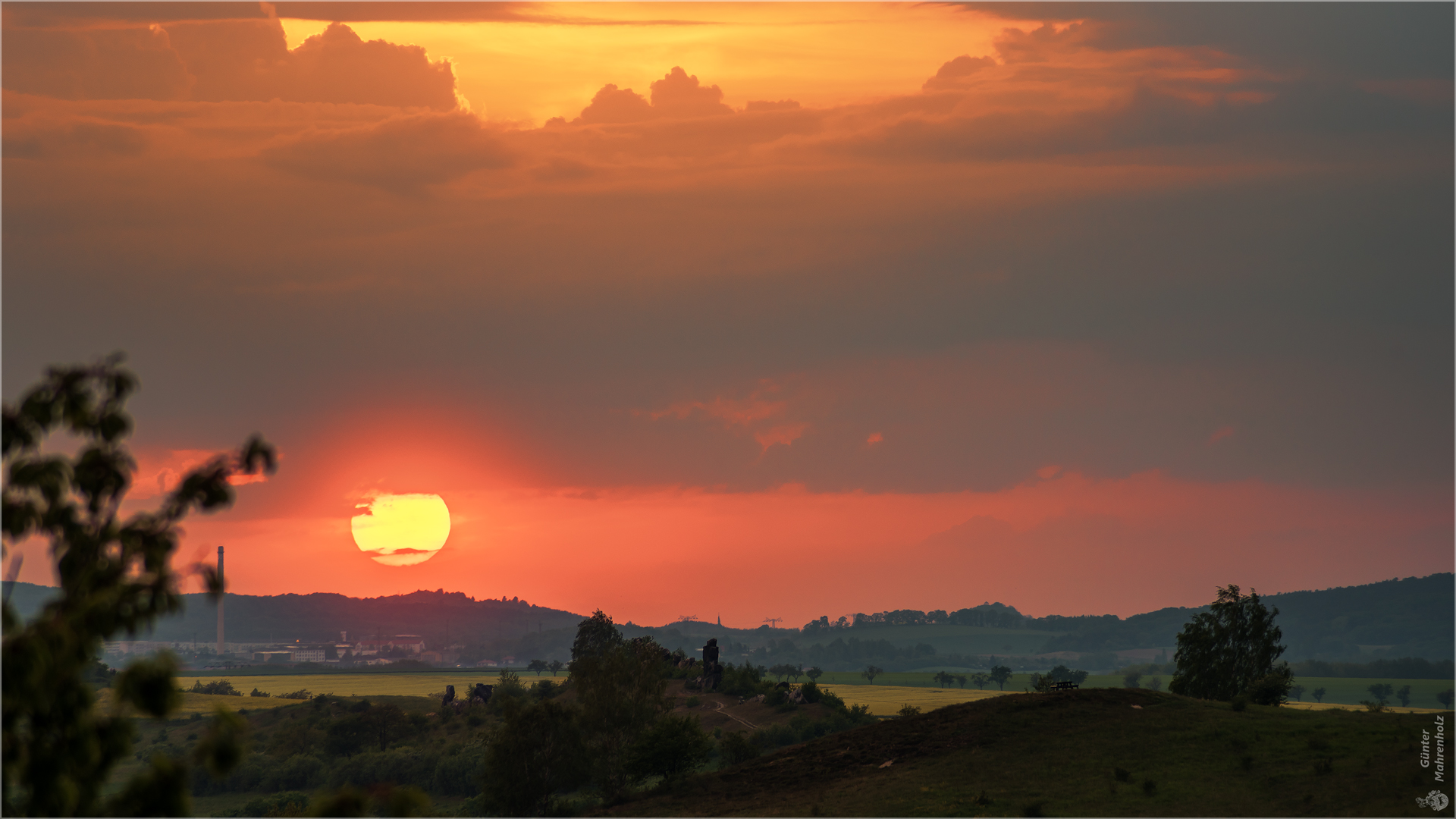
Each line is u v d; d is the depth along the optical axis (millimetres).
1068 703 118000
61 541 22594
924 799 97750
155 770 22422
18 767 20828
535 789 134375
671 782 125750
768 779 116500
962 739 112875
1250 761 93438
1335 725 100875
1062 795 93875
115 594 21406
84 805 21984
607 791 134375
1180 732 104625
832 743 123250
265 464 23766
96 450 22859
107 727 22250
